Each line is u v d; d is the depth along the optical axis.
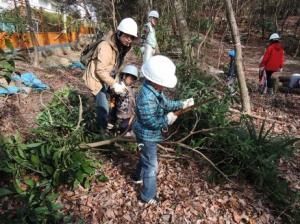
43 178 2.17
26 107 3.13
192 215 2.01
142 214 2.00
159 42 6.15
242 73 3.34
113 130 2.78
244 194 2.23
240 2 9.86
